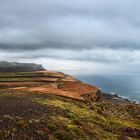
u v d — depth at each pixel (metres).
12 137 22.89
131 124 39.91
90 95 53.78
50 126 26.36
